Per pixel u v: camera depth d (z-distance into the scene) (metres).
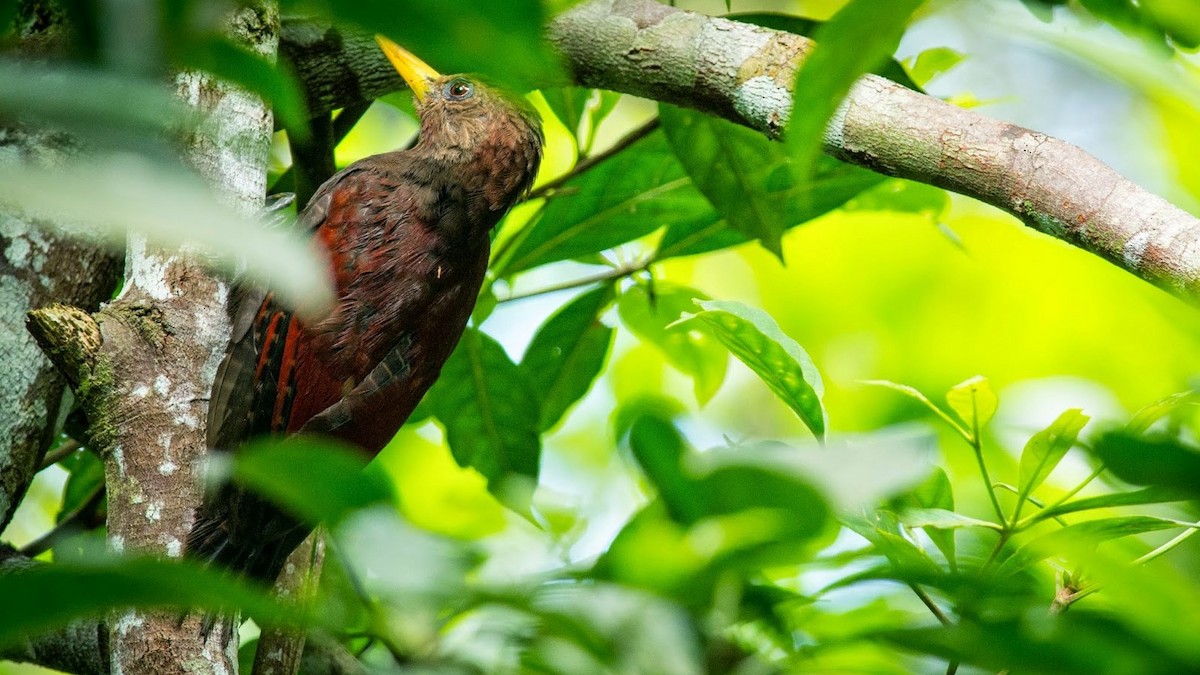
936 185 6.34
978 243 12.60
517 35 2.08
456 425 8.50
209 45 2.20
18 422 6.50
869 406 12.48
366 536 2.67
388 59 7.82
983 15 7.80
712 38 6.95
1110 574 2.92
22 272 6.55
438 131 7.92
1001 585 3.65
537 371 8.74
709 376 8.98
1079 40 6.86
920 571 3.34
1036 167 5.97
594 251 8.51
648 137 8.31
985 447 10.29
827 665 4.53
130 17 2.09
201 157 5.97
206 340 6.14
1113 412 11.99
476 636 4.14
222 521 6.06
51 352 5.87
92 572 1.99
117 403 5.90
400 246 7.25
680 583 3.51
